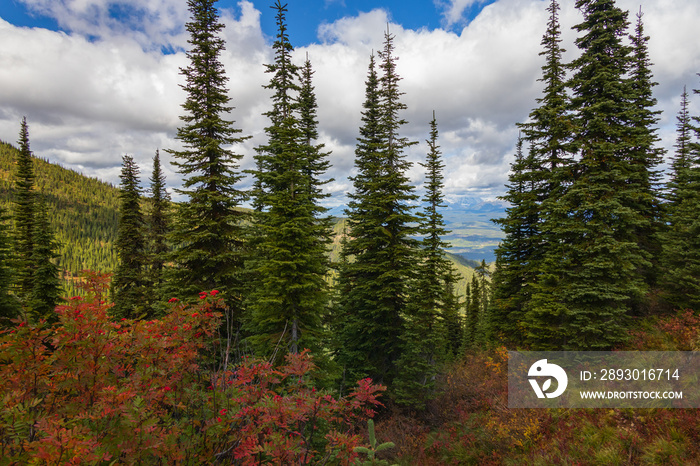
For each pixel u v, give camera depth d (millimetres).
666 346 11094
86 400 3305
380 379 19219
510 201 18922
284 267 12914
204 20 15156
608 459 7598
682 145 20531
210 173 15555
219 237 14711
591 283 12586
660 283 13367
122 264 23344
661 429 7961
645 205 15609
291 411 3656
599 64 14852
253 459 3395
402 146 19547
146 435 2932
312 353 13539
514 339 17094
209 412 4230
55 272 22906
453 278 17625
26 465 2611
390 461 11797
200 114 15172
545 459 8531
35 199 24438
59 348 3340
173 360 3863
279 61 16516
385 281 18781
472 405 13812
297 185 14352
